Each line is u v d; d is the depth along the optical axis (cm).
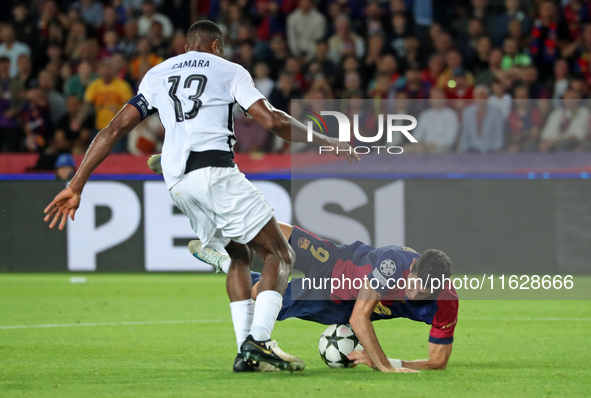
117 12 5544
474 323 2569
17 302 3088
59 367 1683
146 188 4131
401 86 4650
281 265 1566
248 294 1633
